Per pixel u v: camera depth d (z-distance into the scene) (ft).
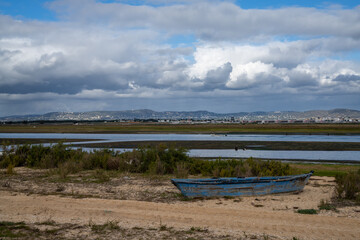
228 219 35.40
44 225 32.76
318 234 30.09
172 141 206.49
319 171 78.69
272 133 327.67
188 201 46.21
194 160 80.12
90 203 43.11
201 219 35.37
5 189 54.29
